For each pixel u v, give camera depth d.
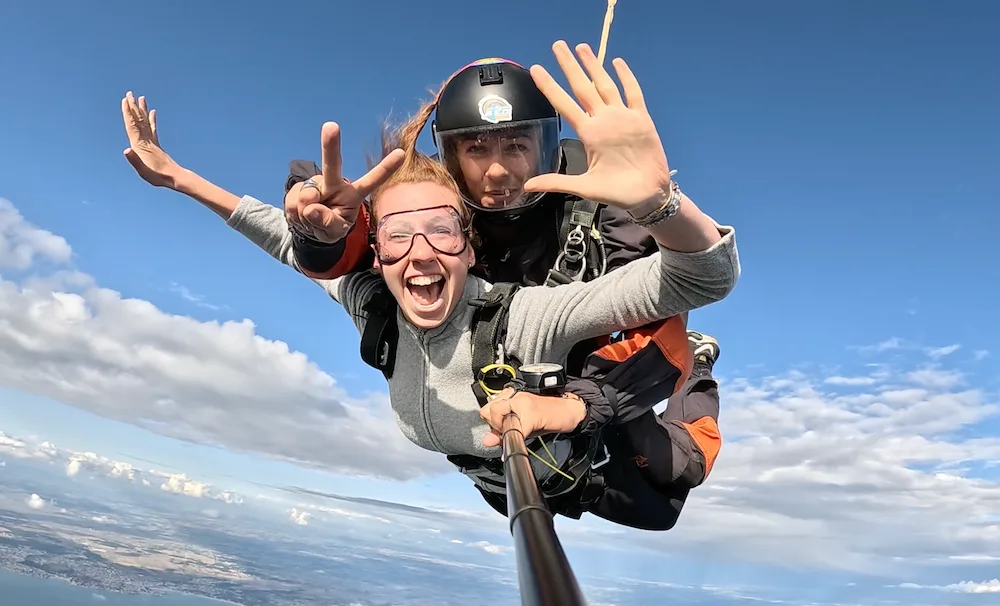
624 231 1.13
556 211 1.18
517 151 1.15
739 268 0.87
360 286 1.17
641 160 0.70
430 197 1.03
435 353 1.04
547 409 0.85
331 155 0.81
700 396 1.61
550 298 0.99
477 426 1.04
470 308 1.04
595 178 0.70
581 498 1.22
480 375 1.00
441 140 1.17
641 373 1.01
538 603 0.31
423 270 0.99
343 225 0.89
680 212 0.74
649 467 1.35
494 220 1.19
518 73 1.19
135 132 1.29
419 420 1.07
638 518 1.40
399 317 1.08
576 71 0.71
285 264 1.30
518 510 0.49
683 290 0.85
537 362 1.00
